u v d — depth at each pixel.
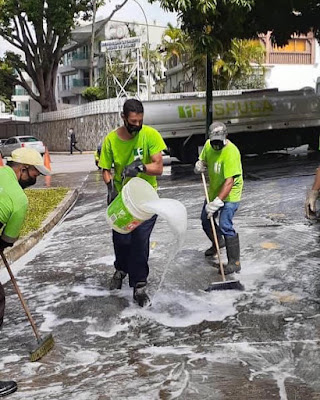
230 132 17.34
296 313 4.57
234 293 5.13
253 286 5.32
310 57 34.78
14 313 4.90
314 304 4.77
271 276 5.62
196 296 5.10
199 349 3.95
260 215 8.72
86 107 33.00
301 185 11.48
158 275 5.82
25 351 4.07
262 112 17.55
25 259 6.98
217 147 5.49
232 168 5.50
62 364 3.82
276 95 17.91
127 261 5.07
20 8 33.62
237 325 4.37
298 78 34.81
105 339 4.23
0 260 6.50
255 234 7.40
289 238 7.10
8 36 36.03
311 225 7.80
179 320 4.54
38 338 4.00
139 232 4.72
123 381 3.52
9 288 5.70
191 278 5.66
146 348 4.02
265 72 33.69
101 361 3.84
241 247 6.77
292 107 17.84
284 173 13.73
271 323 4.38
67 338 4.27
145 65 43.22
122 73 41.97
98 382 3.53
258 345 3.97
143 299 4.88
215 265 6.11
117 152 4.91
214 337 4.16
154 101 16.69
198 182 13.66
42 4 33.34
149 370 3.66
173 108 16.67
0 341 4.28
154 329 4.37
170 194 11.84
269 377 3.46
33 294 5.45
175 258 6.47
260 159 17.94
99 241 7.80
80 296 5.29
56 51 37.75
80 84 57.94
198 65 31.84
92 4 35.31
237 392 3.29
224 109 17.28
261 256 6.36
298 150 20.70
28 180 3.66
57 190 13.55
